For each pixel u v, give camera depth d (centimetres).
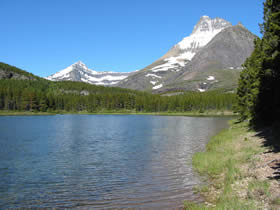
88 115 17738
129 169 2323
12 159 2834
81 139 4631
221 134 4544
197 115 16225
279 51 2889
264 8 3328
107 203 1498
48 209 1428
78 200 1559
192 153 3041
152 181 1914
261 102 4034
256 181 1482
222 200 1330
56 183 1922
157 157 2853
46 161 2720
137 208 1405
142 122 9825
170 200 1504
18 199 1588
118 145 3850
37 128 7025
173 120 11069
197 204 1384
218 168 2098
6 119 11569
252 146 2711
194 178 1942
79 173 2208
